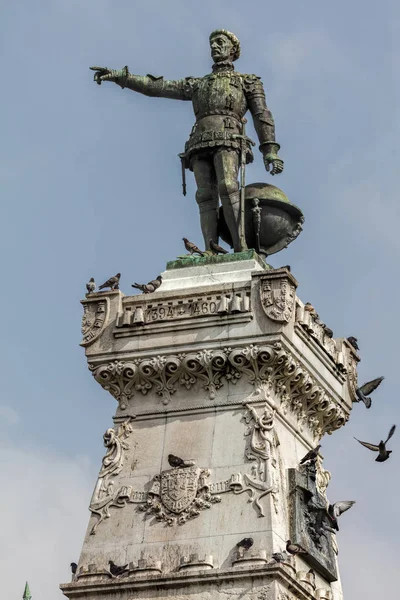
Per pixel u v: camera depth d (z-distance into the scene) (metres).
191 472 38.25
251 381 38.97
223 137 42.25
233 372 39.09
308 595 37.62
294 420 40.38
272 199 41.72
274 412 38.97
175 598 36.75
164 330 39.72
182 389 39.59
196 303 39.69
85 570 37.88
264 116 43.12
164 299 40.03
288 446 39.62
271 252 42.59
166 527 37.91
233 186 41.84
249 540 36.66
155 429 39.38
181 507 37.94
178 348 39.38
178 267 41.12
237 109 42.97
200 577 36.59
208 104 42.84
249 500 37.50
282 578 36.38
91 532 38.56
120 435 39.62
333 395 41.59
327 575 39.81
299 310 39.75
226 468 38.12
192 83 43.47
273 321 38.66
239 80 43.28
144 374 39.66
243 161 41.97
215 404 39.03
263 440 38.19
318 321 41.19
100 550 38.22
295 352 39.28
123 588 37.28
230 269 40.50
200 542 37.38
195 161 42.84
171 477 38.38
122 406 40.00
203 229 42.47
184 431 39.06
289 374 39.22
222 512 37.56
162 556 37.53
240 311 39.00
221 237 43.44
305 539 38.50
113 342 40.09
